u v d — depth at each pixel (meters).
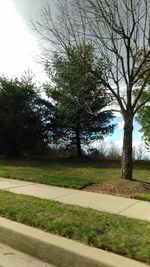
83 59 12.03
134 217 7.05
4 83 21.05
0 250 5.72
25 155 22.69
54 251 5.32
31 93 21.09
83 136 21.70
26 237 5.70
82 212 6.99
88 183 10.87
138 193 9.52
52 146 22.88
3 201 7.86
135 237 5.57
